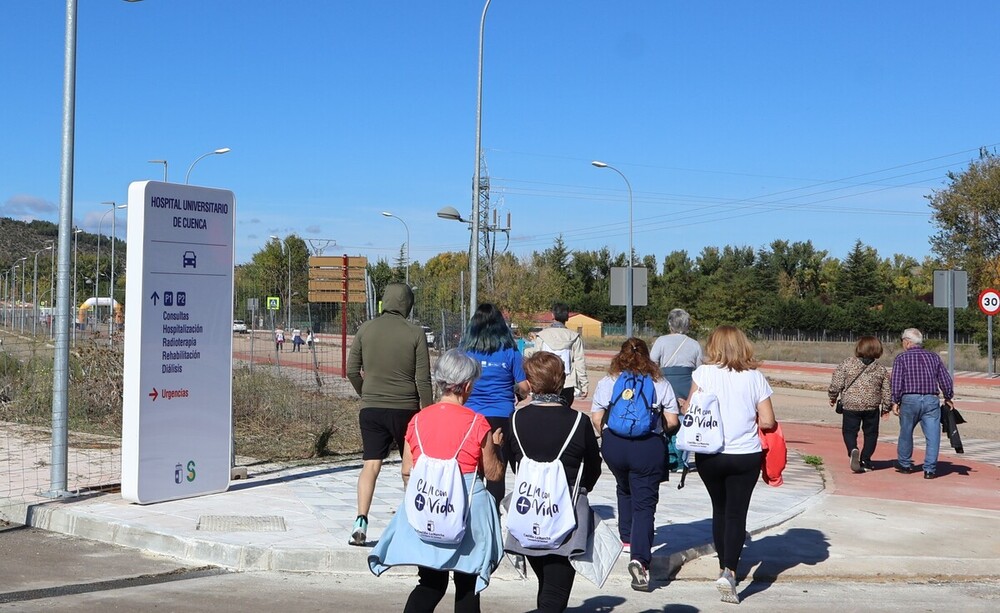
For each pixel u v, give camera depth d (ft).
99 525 26.63
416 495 15.98
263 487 33.30
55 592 21.07
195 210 30.83
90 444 42.98
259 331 78.18
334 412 52.80
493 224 163.02
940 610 22.65
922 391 41.70
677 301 233.55
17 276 305.32
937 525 31.60
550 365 17.83
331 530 26.50
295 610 20.29
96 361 53.11
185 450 30.63
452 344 73.61
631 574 23.21
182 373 30.53
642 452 23.22
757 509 33.19
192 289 30.78
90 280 242.78
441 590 16.90
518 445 17.47
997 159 169.27
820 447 52.24
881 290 328.29
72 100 31.04
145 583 22.18
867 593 24.11
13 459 38.17
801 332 248.52
